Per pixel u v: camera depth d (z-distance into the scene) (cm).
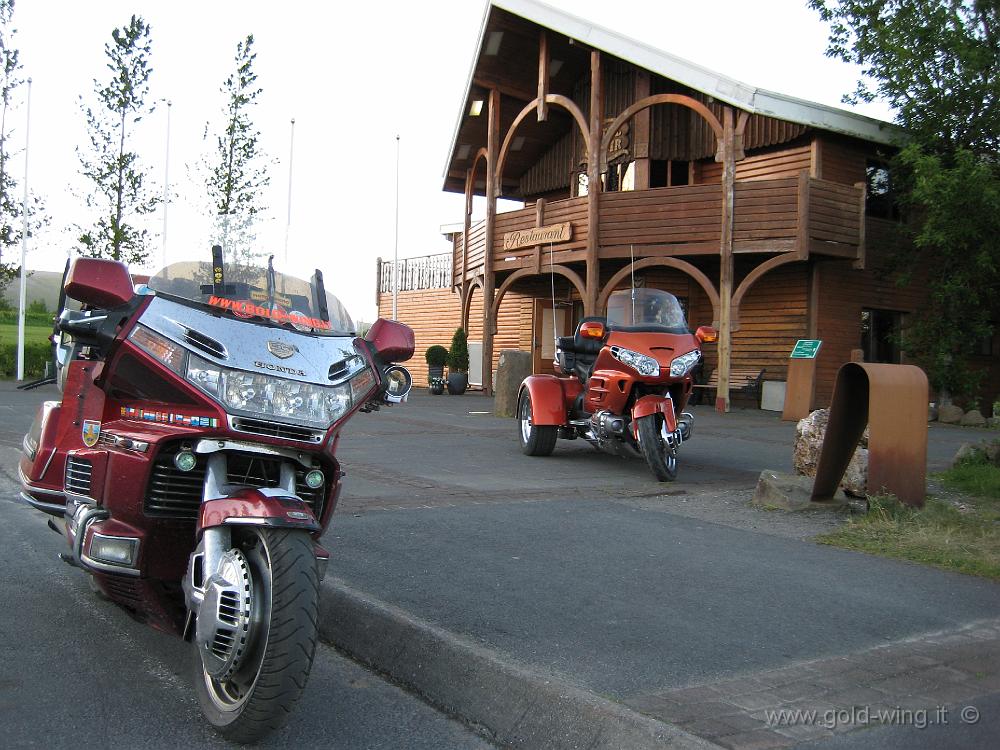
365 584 503
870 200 1967
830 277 1908
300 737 343
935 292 1778
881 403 723
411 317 3006
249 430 349
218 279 400
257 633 316
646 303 973
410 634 420
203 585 323
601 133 1883
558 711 342
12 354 2469
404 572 533
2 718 345
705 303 2114
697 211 1766
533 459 1084
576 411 1059
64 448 429
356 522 670
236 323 375
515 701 357
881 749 313
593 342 1045
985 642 432
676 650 410
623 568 559
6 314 2888
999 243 1655
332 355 388
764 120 1947
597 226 1852
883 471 725
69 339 504
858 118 1802
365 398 391
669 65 1756
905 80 1758
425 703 385
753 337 2012
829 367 1905
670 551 609
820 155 1852
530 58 2192
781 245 1684
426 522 678
